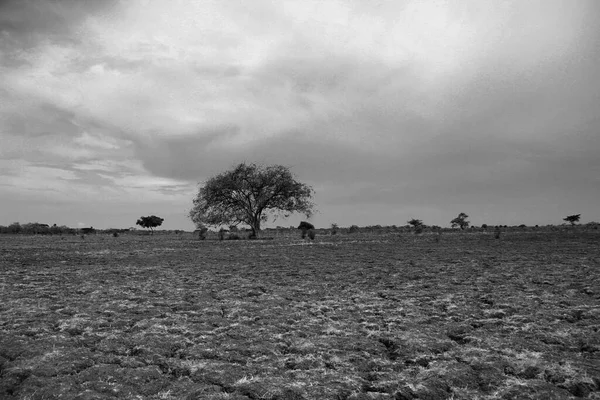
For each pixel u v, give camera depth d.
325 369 6.55
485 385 5.95
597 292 12.13
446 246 30.97
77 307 10.75
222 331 8.60
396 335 8.23
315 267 19.56
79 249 32.81
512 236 41.78
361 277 16.12
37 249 32.62
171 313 10.15
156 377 6.18
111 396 5.49
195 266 20.58
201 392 5.63
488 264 19.25
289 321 9.39
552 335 8.09
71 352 7.16
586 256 21.70
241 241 44.78
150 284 14.73
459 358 6.99
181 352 7.28
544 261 19.92
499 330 8.61
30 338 8.01
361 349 7.48
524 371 6.40
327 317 9.77
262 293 12.99
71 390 5.63
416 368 6.62
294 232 67.88
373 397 5.57
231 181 53.25
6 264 21.48
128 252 29.70
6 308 10.62
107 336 8.16
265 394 5.59
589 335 8.05
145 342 7.74
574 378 6.05
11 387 5.82
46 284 14.74
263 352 7.29
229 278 16.28
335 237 50.38
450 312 10.10
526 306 10.57
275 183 55.19
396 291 13.04
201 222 55.34
